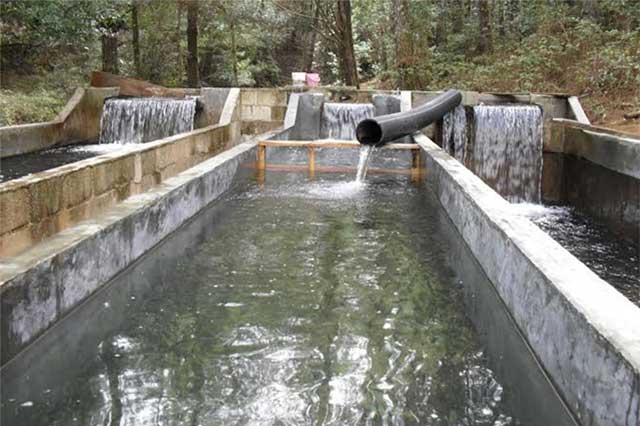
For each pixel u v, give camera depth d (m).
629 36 15.39
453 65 19.58
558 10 18.17
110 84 16.30
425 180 10.48
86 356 4.09
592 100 14.42
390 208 8.63
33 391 3.62
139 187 6.88
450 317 4.82
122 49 24.52
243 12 24.38
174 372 3.88
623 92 14.42
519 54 18.14
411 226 7.66
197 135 10.22
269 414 3.38
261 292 5.33
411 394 3.62
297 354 4.14
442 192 8.63
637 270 7.48
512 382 3.78
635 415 2.55
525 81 16.59
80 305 4.82
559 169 12.63
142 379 3.79
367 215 8.21
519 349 4.27
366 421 3.32
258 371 3.89
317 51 32.91
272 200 9.05
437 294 5.32
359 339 4.39
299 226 7.59
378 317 4.80
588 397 3.07
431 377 3.84
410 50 19.73
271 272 5.86
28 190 4.54
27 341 4.02
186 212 7.58
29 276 4.02
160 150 7.72
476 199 6.41
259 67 30.23
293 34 32.34
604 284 3.66
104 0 18.33
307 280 5.64
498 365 4.00
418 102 14.80
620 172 8.95
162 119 15.13
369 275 5.79
